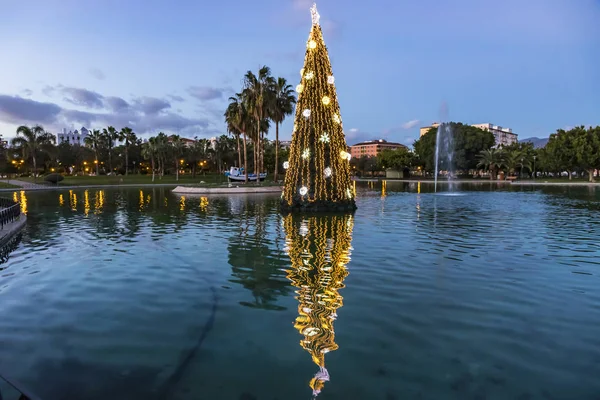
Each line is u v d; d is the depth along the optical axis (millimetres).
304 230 14312
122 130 98375
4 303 6723
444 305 6387
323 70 20734
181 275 8328
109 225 16328
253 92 45750
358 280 7805
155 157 89750
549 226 14922
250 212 21078
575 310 6164
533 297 6766
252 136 54938
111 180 73750
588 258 9586
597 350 4836
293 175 21109
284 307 6352
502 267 8750
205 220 17719
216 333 5375
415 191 41500
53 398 3906
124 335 5371
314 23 20891
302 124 20875
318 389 3980
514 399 3809
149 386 4105
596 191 39062
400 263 9156
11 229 13992
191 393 3951
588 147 57031
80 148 108188
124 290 7352
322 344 5012
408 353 4758
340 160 20875
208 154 102812
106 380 4238
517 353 4758
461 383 4090
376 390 3963
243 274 8352
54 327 5684
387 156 96062
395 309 6215
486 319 5812
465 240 12055
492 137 84375
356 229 14430
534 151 81062
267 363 4535
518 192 38406
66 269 8953
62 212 21953
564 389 3982
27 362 4668
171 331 5473
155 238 12961
